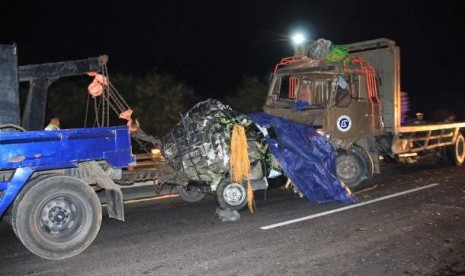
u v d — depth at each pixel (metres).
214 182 8.27
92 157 6.44
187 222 7.65
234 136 8.08
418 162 14.28
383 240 6.45
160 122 16.20
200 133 8.20
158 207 8.85
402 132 11.41
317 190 8.78
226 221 7.65
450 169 12.71
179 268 5.55
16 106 6.80
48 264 5.79
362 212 8.01
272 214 8.03
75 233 6.15
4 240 6.83
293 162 8.62
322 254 5.93
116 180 7.49
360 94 10.26
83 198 6.21
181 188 9.23
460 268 5.43
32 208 5.89
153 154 9.02
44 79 7.50
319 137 9.20
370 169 9.89
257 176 8.55
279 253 6.00
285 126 8.91
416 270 5.38
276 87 10.89
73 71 7.67
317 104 10.22
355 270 5.39
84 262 5.83
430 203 8.54
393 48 11.02
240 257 5.88
